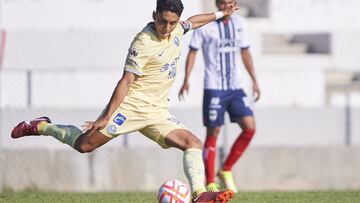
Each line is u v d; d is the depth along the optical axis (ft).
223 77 105.60
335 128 159.12
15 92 149.18
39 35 158.20
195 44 106.63
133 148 133.90
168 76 72.28
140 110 72.13
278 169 136.67
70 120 143.54
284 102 170.60
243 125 106.11
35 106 150.20
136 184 133.49
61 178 132.05
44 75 150.92
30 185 131.23
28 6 161.27
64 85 152.46
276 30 206.39
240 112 106.11
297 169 137.69
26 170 131.54
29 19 161.48
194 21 75.87
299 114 158.51
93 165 132.67
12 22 159.74
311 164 138.41
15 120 140.05
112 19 177.06
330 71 193.88
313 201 86.63
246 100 106.93
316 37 206.80
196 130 149.89
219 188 109.50
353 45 199.82
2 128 139.23
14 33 156.46
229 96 106.11
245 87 150.71
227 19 106.11
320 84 172.76
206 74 106.32
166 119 73.15
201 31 106.11
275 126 158.10
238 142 106.52
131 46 69.97
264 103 169.89
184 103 155.53
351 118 157.79
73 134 75.15
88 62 162.09
